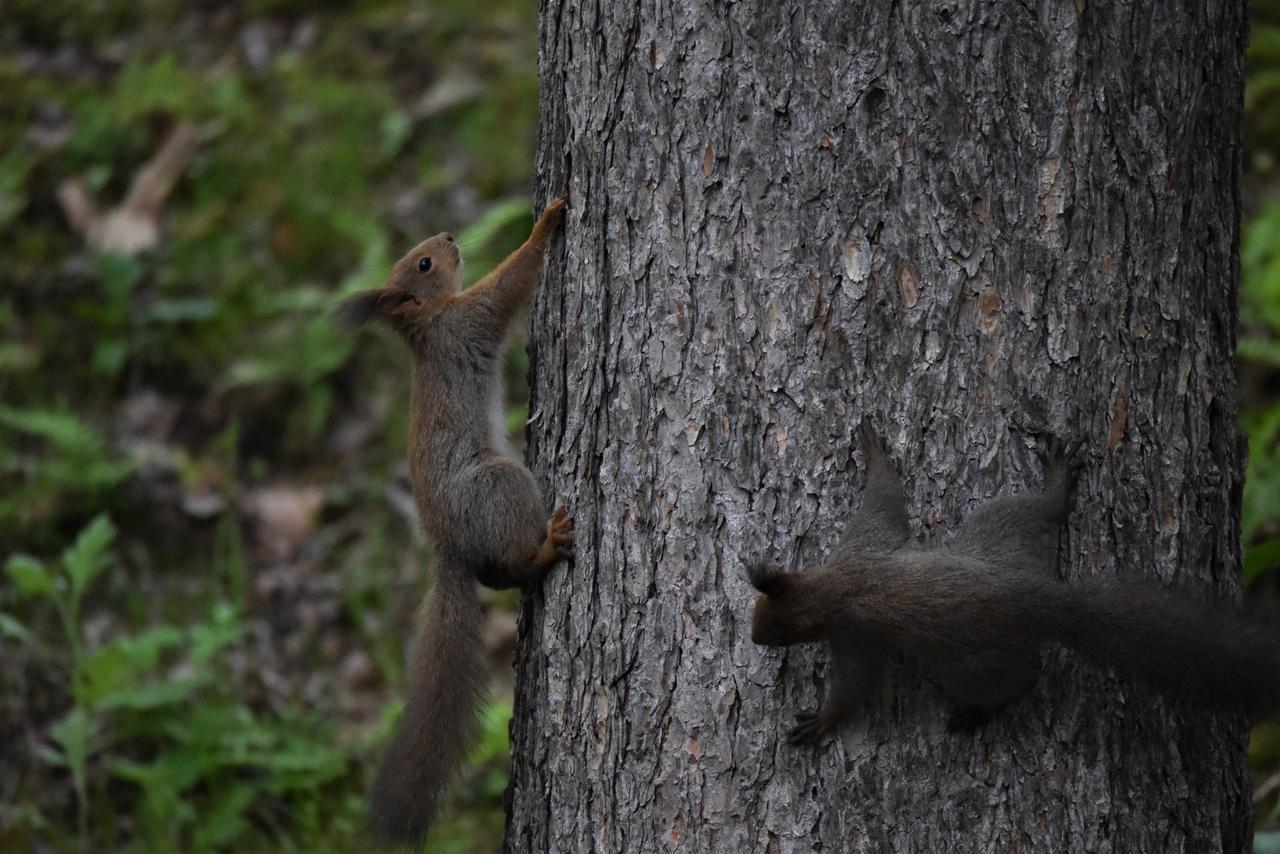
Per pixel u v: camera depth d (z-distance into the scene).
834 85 6.67
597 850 7.24
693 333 6.95
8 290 16.47
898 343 6.65
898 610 6.30
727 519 6.88
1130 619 6.25
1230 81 7.14
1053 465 6.61
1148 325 6.70
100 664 11.84
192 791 12.26
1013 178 6.59
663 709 7.01
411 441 9.80
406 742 8.55
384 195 17.47
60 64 19.25
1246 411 13.83
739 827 6.82
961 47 6.57
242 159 17.83
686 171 6.95
